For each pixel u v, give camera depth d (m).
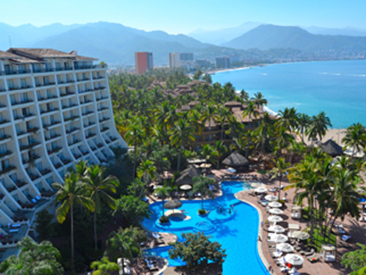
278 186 70.00
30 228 47.81
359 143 72.19
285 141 79.00
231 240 48.44
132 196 51.75
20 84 58.19
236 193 67.12
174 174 72.06
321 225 47.53
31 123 61.00
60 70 69.56
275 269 40.84
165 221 54.69
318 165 47.06
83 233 47.09
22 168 55.75
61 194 40.59
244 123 102.25
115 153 78.94
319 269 40.28
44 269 29.44
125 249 37.03
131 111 122.31
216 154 78.12
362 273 29.02
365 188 48.59
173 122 85.62
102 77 87.50
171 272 38.19
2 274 30.62
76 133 75.94
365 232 49.28
